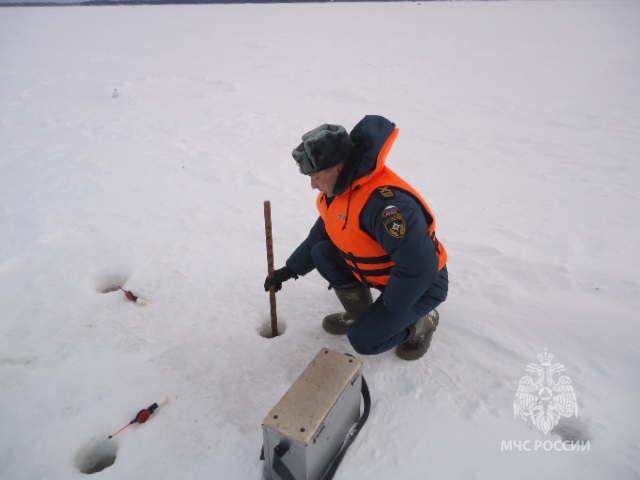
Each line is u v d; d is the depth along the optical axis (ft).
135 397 6.95
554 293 9.72
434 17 112.27
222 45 62.80
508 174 17.92
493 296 9.36
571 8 126.72
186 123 24.88
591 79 36.60
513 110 28.32
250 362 7.61
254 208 13.92
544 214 14.24
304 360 7.64
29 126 23.80
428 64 46.09
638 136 22.57
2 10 194.70
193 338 8.16
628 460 5.90
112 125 24.14
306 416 4.96
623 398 6.87
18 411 6.72
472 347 7.89
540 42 60.44
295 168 17.98
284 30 85.97
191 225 12.58
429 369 7.38
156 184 15.83
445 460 5.92
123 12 169.27
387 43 63.46
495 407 6.70
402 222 5.47
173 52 55.72
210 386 7.16
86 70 42.37
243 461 5.99
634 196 15.62
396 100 31.53
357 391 5.90
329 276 7.32
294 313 8.79
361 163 5.51
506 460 5.93
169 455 6.08
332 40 68.08
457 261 10.76
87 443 6.35
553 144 21.75
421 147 21.48
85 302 9.09
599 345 7.93
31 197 14.60
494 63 45.57
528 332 8.27
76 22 111.55
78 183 15.81
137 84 34.83
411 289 5.78
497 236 12.71
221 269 10.30
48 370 7.47
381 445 6.10
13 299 9.20
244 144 21.16
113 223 12.62
